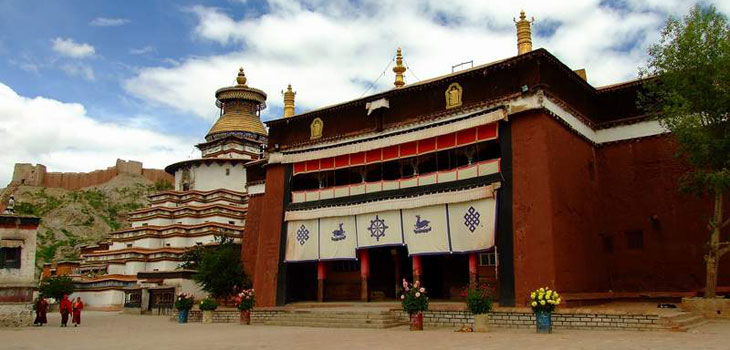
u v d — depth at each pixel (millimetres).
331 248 27297
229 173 58719
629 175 24266
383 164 27906
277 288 28734
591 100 25656
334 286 30281
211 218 54250
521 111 21922
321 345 13953
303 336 16984
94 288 49656
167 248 51188
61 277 50094
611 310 17562
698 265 22062
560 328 17797
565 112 23062
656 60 20125
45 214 97250
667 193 23219
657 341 13023
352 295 29531
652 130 23984
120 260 51812
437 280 27531
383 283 29141
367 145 26625
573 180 22641
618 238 24062
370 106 27359
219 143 61000
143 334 19812
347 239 26859
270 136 31828
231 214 55250
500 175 22156
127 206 101375
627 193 24156
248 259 33781
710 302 18203
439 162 26406
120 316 36625
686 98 19250
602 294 22656
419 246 24141
